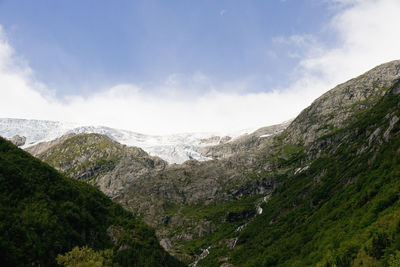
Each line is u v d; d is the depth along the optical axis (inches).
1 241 3599.9
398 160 3782.0
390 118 5191.9
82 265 3602.4
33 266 3737.7
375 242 2696.9
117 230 5413.4
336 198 4749.0
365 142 5565.9
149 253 5187.0
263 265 4766.2
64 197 5285.4
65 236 4384.8
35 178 5162.4
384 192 3472.0
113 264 4220.0
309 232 4562.0
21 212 4291.3
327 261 3245.6
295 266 3922.2
